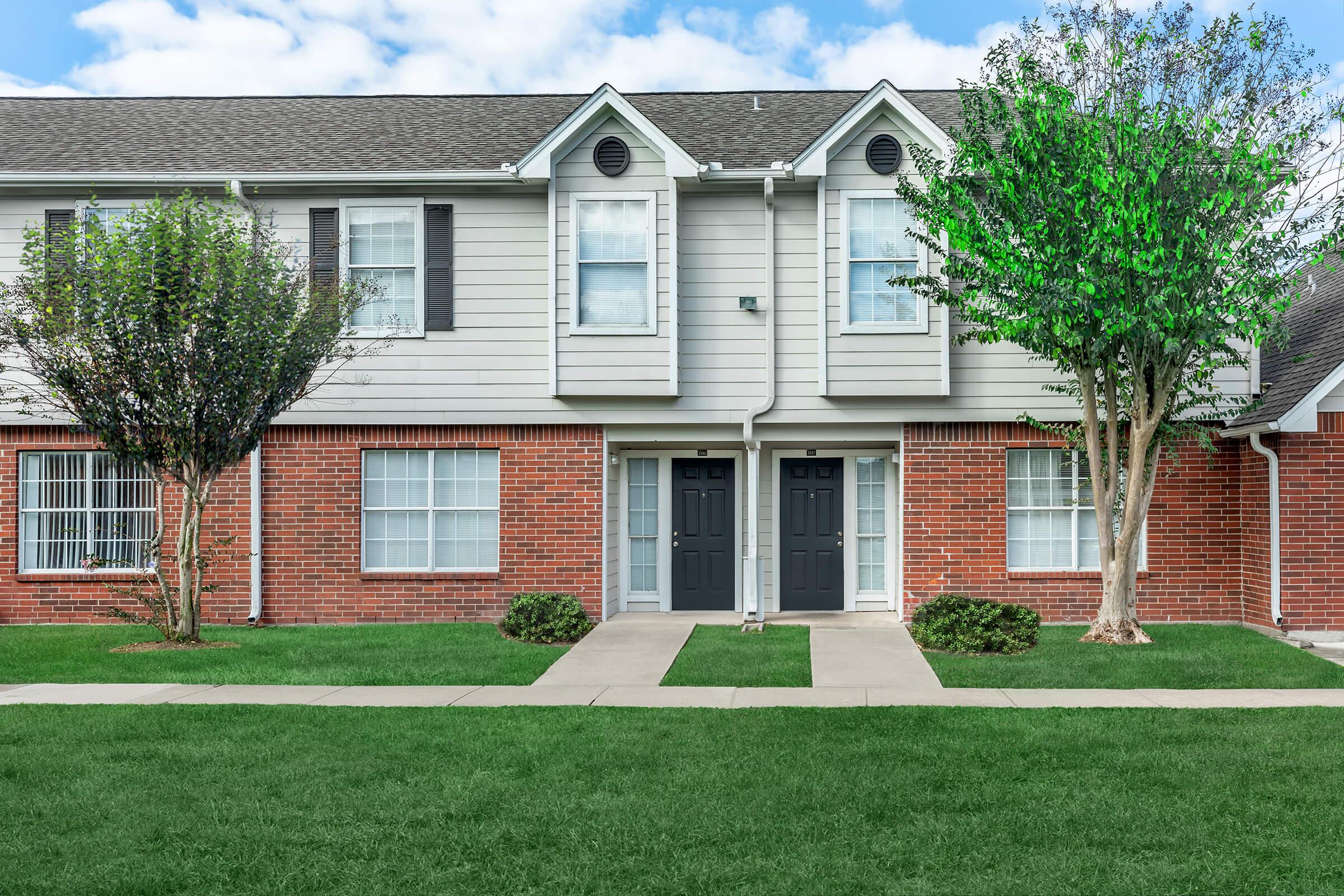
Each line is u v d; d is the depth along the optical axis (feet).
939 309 47.37
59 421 49.57
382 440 49.52
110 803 21.90
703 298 48.98
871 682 35.45
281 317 41.42
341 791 22.72
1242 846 19.25
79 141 53.93
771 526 52.80
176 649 41.83
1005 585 48.19
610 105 47.47
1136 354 39.50
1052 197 38.14
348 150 51.78
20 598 49.88
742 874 17.99
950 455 48.39
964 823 20.47
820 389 47.73
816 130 53.36
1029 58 38.65
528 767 24.56
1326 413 44.01
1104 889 17.35
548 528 49.16
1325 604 43.91
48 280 40.24
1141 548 48.55
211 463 41.60
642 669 37.99
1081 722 28.73
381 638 44.57
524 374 49.19
